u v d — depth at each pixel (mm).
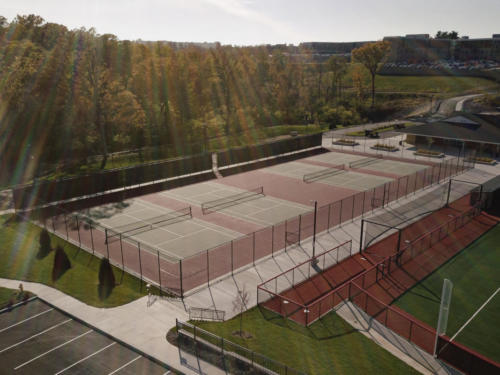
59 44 57906
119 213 38812
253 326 20203
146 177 49344
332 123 99812
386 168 56844
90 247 30562
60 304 22281
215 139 79625
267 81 111312
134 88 74938
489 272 27516
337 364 16797
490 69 156625
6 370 17031
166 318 21047
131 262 28219
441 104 119375
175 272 26812
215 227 35250
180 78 73688
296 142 67625
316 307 22469
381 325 20547
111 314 21359
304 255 29594
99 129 64500
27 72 56031
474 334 20500
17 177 52062
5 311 21656
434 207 40000
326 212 38844
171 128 75875
